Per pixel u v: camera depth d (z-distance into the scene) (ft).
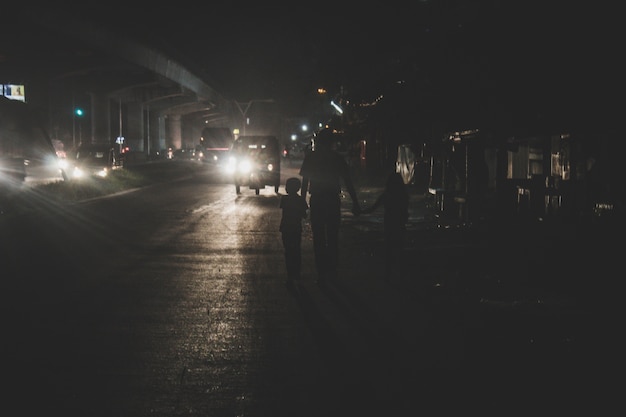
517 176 66.69
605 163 44.29
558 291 31.53
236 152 99.04
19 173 75.00
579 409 17.49
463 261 39.63
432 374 20.21
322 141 34.83
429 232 52.03
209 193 102.27
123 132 374.02
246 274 37.04
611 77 38.37
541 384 19.33
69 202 81.76
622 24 37.93
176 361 21.43
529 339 23.90
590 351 22.44
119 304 29.37
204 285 33.86
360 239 51.85
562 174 52.75
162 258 42.27
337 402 17.92
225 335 24.53
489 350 22.67
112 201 85.46
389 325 25.98
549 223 45.50
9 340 23.62
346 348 22.94
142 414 16.96
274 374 20.18
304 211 34.88
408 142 84.17
